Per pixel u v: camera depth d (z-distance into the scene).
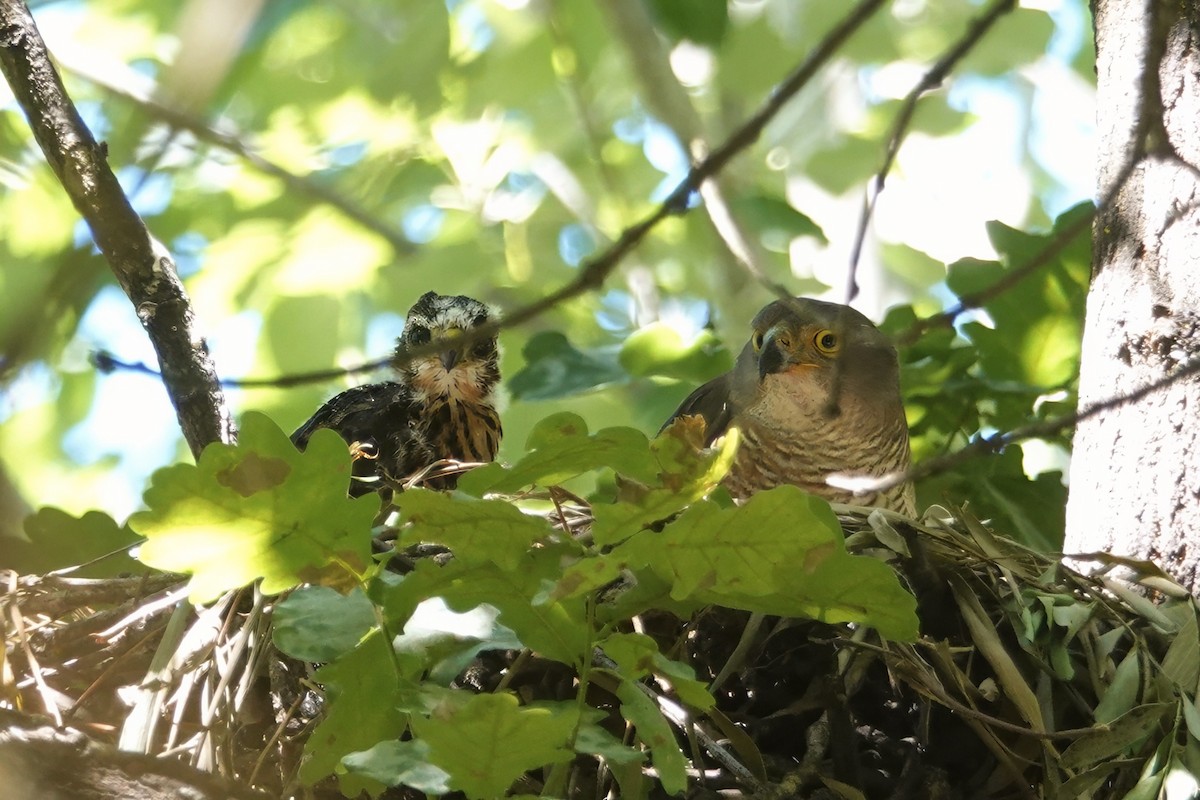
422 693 5.57
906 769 6.92
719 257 15.70
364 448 10.81
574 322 17.45
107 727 6.93
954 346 11.59
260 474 5.51
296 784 6.31
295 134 16.59
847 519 7.68
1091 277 8.55
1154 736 6.79
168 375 7.77
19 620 7.14
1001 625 7.37
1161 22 6.06
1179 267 8.00
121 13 16.12
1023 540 10.23
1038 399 10.97
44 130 7.69
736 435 5.38
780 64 16.94
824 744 6.80
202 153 14.85
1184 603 7.32
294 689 6.87
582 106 16.25
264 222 16.05
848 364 10.88
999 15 5.77
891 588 5.67
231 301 16.25
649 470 5.49
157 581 7.78
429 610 6.38
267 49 15.43
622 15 15.45
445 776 5.26
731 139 5.24
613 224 18.00
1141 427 7.87
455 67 17.03
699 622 7.20
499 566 5.68
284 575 5.72
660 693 6.96
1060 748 6.99
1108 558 7.38
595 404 15.92
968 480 10.45
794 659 7.22
